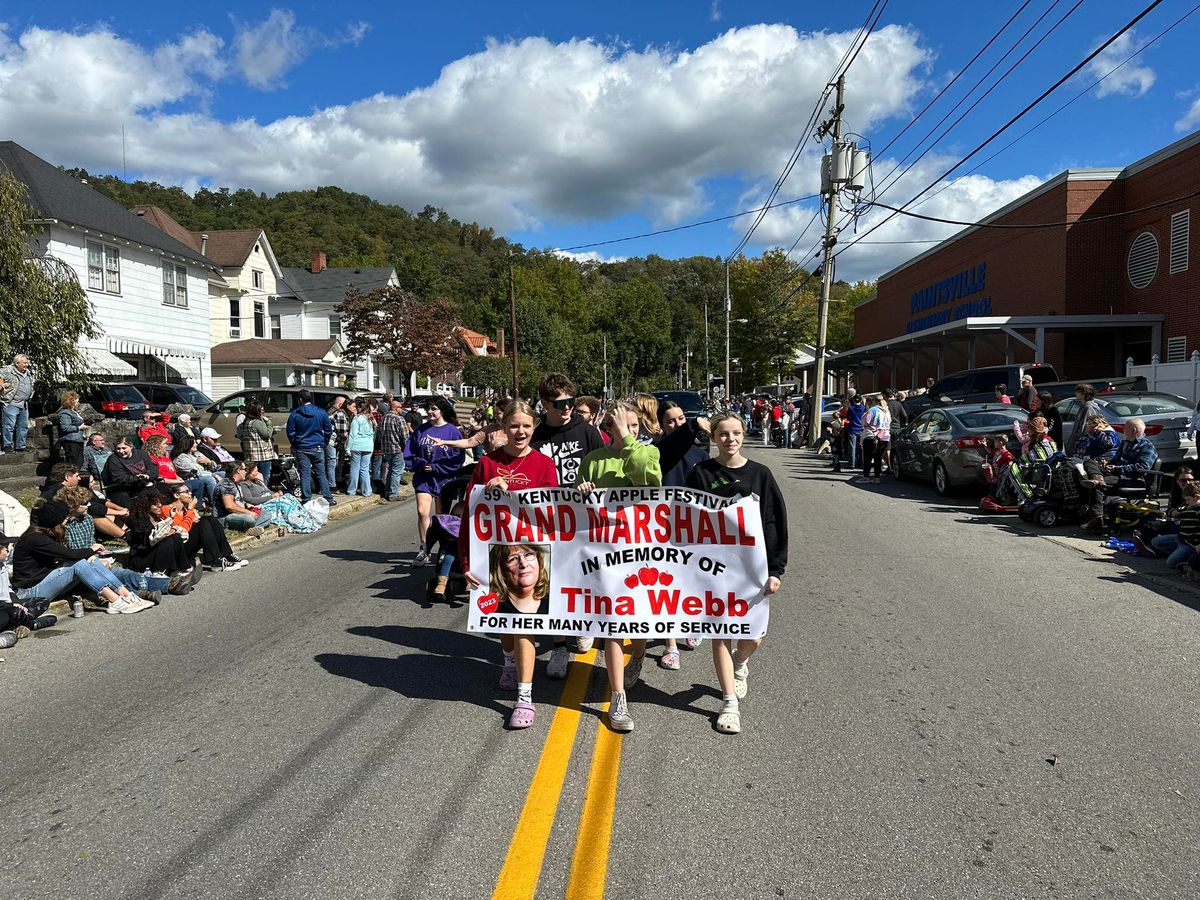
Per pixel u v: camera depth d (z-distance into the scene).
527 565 4.54
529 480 4.66
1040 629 6.16
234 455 17.19
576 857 3.18
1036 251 28.17
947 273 36.94
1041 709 4.62
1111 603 6.89
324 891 2.98
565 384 5.77
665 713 4.63
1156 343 23.72
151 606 7.24
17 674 5.46
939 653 5.61
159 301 26.42
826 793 3.68
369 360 46.94
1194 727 4.37
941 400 20.61
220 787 3.79
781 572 4.53
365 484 15.15
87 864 3.18
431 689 5.05
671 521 4.48
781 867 3.11
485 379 66.00
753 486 4.51
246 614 6.92
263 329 41.91
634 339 110.44
